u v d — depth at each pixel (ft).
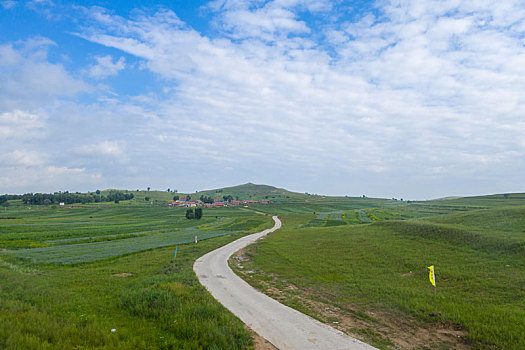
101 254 124.67
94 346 32.65
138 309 47.47
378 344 39.14
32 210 606.96
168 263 101.04
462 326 44.04
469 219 142.20
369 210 489.67
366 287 67.92
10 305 43.88
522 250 79.36
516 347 36.37
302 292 67.26
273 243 156.46
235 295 63.26
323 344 38.70
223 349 35.45
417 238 117.60
